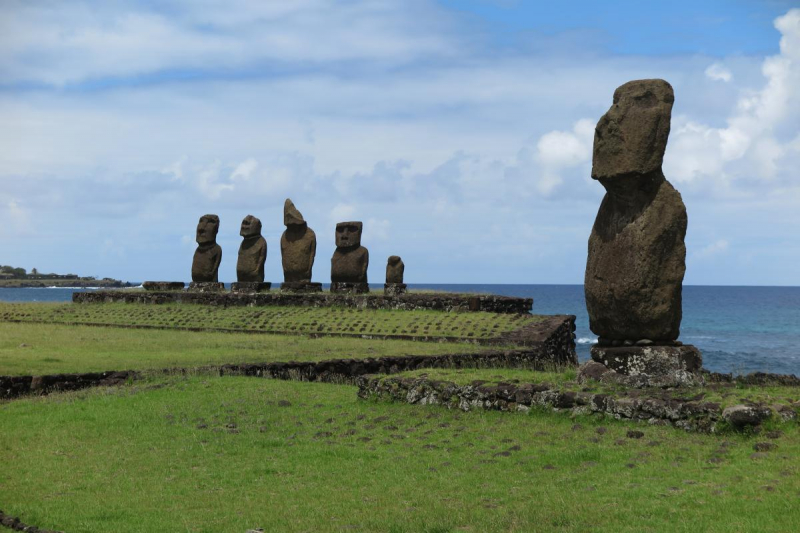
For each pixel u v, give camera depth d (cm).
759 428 1235
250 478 1300
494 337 3162
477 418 1537
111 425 1681
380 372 2567
